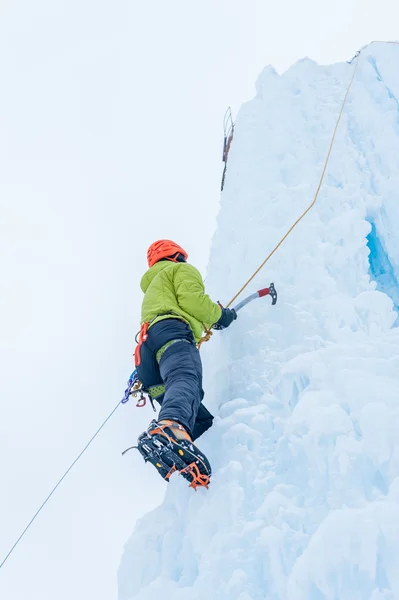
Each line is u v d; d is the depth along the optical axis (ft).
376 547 6.19
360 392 7.99
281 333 10.12
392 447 7.29
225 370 10.21
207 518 7.80
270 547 6.86
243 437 8.56
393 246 12.16
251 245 11.94
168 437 7.40
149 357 9.11
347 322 9.98
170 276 9.85
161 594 7.47
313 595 6.25
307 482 7.61
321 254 11.22
